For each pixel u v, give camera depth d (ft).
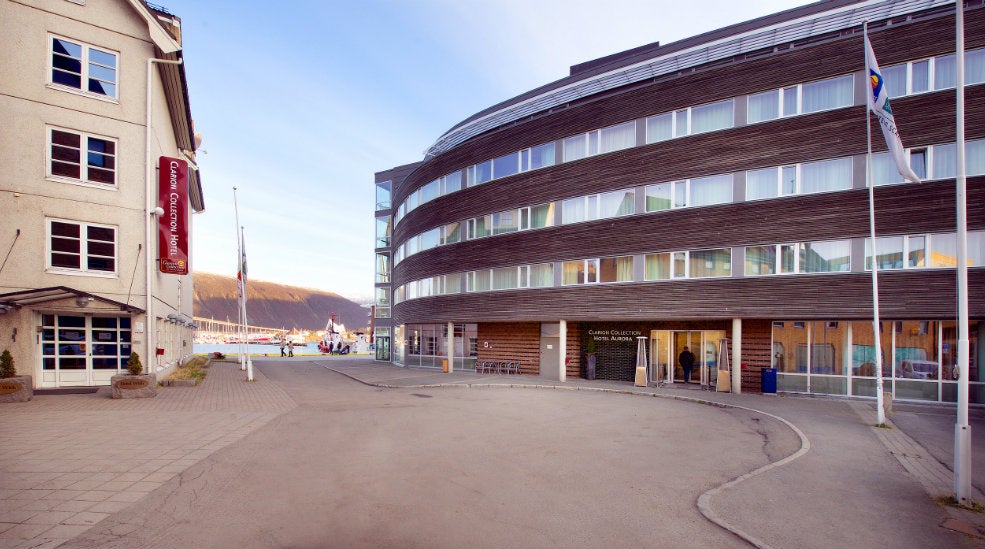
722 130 64.54
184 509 19.89
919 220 53.83
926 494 23.47
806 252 59.06
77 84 55.88
